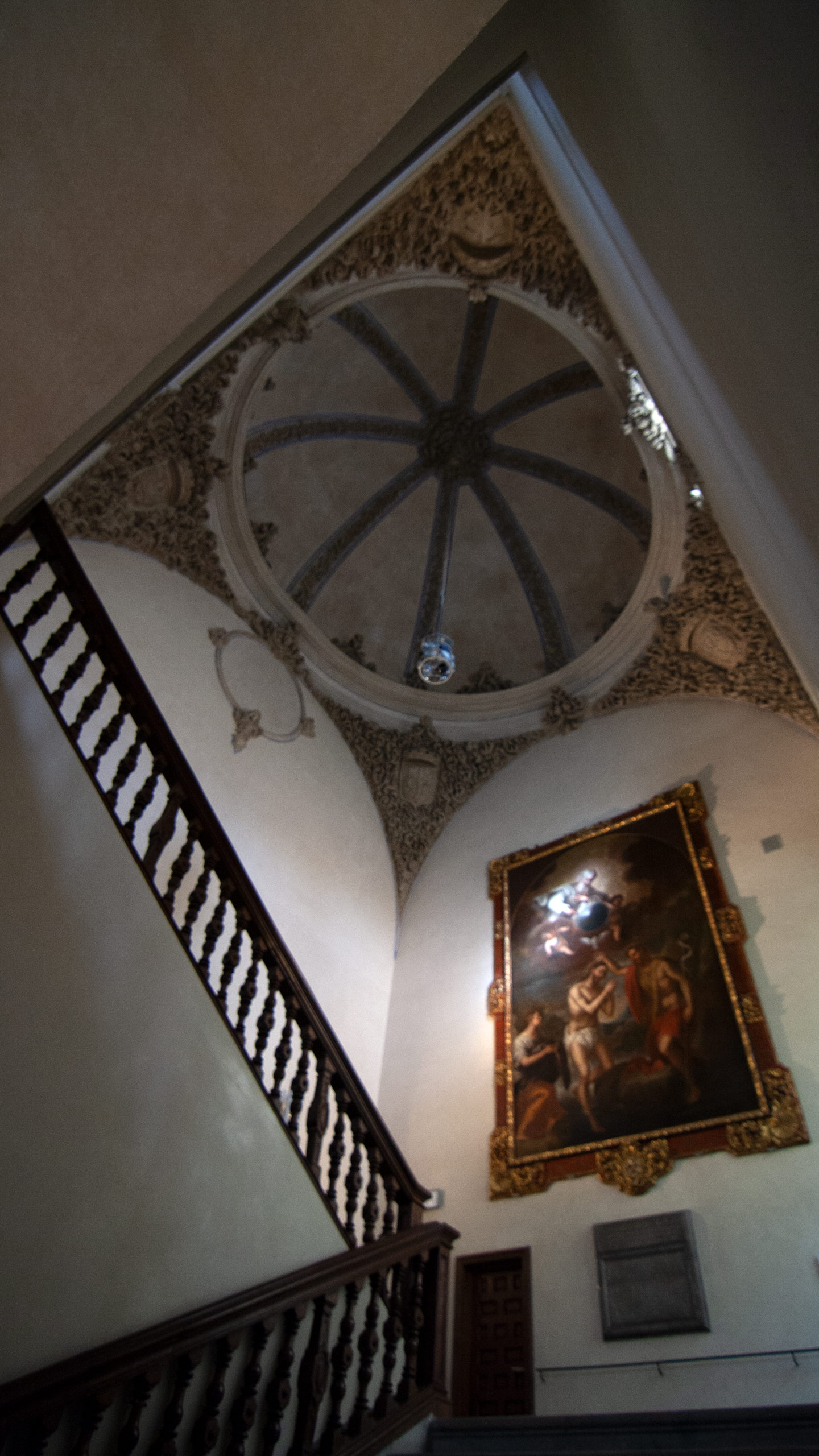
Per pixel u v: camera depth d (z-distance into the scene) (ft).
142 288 10.26
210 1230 14.17
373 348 36.32
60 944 14.16
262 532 37.09
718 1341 20.58
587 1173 25.27
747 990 25.44
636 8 5.29
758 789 30.07
